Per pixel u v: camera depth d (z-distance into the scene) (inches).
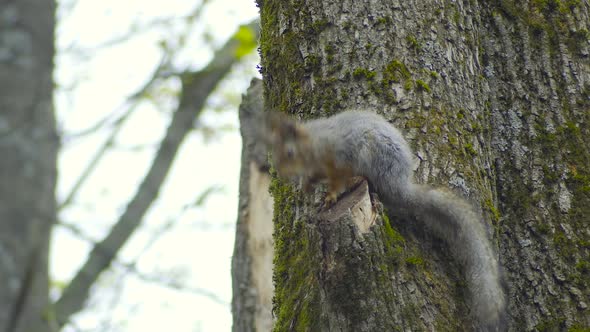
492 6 479.8
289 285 399.2
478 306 381.7
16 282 258.5
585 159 447.5
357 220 364.2
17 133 279.4
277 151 434.3
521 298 428.1
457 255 396.2
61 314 314.8
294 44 430.0
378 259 349.4
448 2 442.0
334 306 346.9
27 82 288.2
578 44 468.1
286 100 430.9
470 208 402.9
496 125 458.6
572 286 422.9
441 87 418.6
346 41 420.8
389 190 406.9
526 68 465.7
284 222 424.5
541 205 440.5
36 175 277.1
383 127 406.0
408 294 354.0
